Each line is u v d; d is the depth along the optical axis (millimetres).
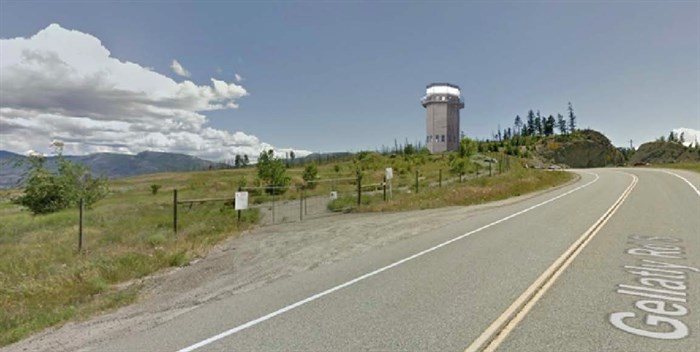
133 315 5391
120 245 11008
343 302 5355
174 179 72688
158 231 13000
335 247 9438
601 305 4910
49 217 18656
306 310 5105
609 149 118438
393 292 5707
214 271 7871
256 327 4598
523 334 4121
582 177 34531
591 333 4105
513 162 49938
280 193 27969
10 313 5859
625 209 14094
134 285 7203
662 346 3785
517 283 5922
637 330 4156
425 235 10500
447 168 42438
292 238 11141
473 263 7234
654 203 15492
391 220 13711
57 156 22453
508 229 10852
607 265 6824
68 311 5703
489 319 4555
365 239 10297
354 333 4301
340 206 19484
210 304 5598
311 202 23031
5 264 9102
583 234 9758
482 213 14484
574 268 6680
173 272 8133
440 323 4488
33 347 4488
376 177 37531
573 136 114625
